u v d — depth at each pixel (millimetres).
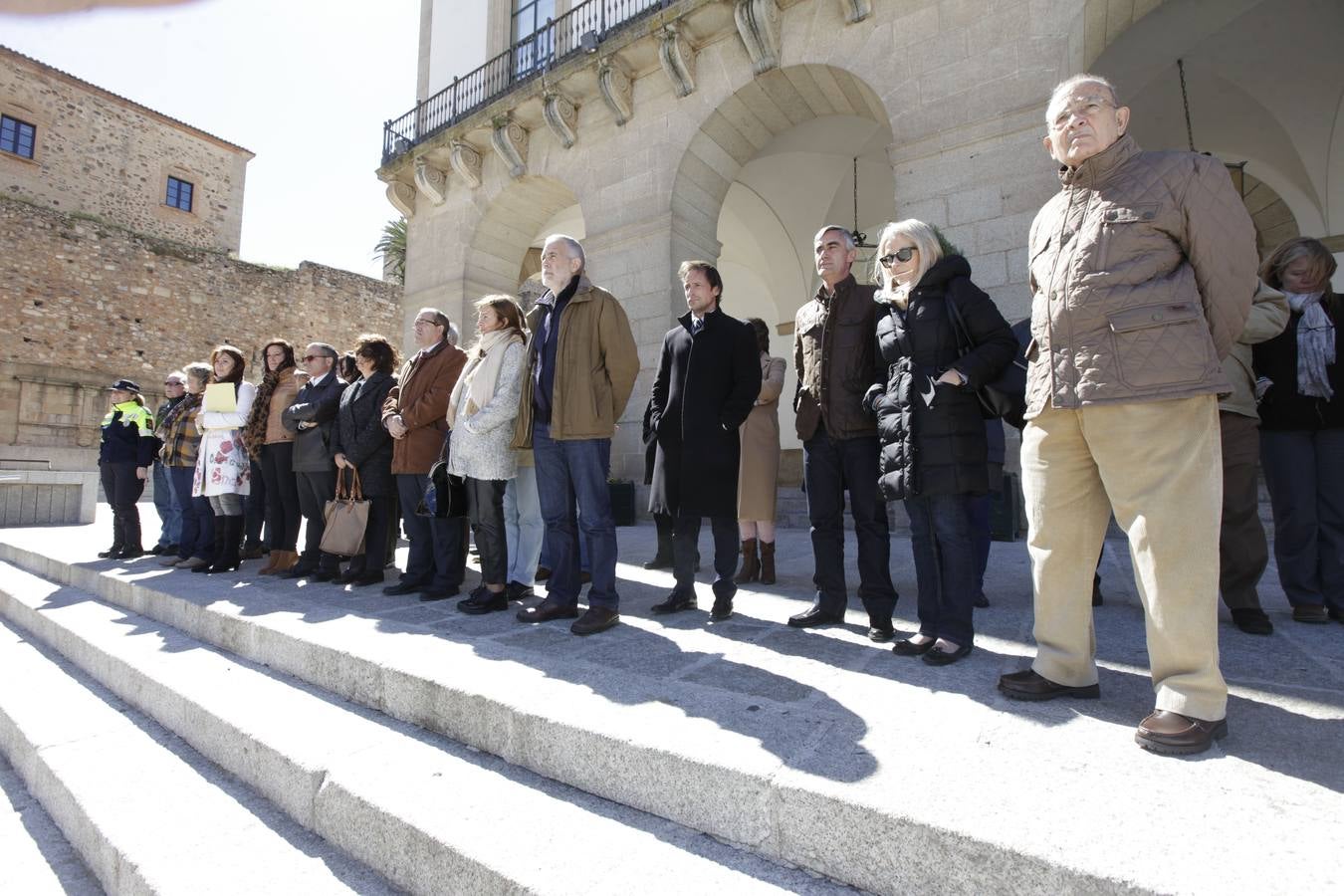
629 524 8969
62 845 2176
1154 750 1603
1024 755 1593
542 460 3258
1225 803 1337
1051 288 1895
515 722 1957
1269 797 1360
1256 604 2791
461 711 2123
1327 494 2949
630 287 9664
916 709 1913
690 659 2465
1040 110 6770
